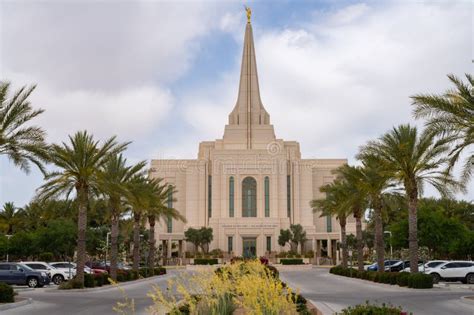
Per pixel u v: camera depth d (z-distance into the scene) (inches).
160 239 4045.3
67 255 2874.0
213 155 4168.3
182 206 4291.3
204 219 4160.9
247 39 4650.6
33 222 2950.3
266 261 1411.2
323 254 4168.3
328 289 1360.7
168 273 2503.7
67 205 1411.2
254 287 381.1
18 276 1453.0
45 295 1182.9
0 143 1006.4
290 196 4188.0
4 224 1920.5
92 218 3009.4
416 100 995.3
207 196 4200.3
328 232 4200.3
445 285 1455.5
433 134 1023.6
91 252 2965.1
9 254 2760.8
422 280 1294.3
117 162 1609.3
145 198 1636.3
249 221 3976.4
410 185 1354.6
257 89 4554.6
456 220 2471.7
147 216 2187.5
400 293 1214.9
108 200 1508.4
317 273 2508.6
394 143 1334.9
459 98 971.3
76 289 1298.0
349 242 3617.1
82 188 1322.6
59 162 1289.4
